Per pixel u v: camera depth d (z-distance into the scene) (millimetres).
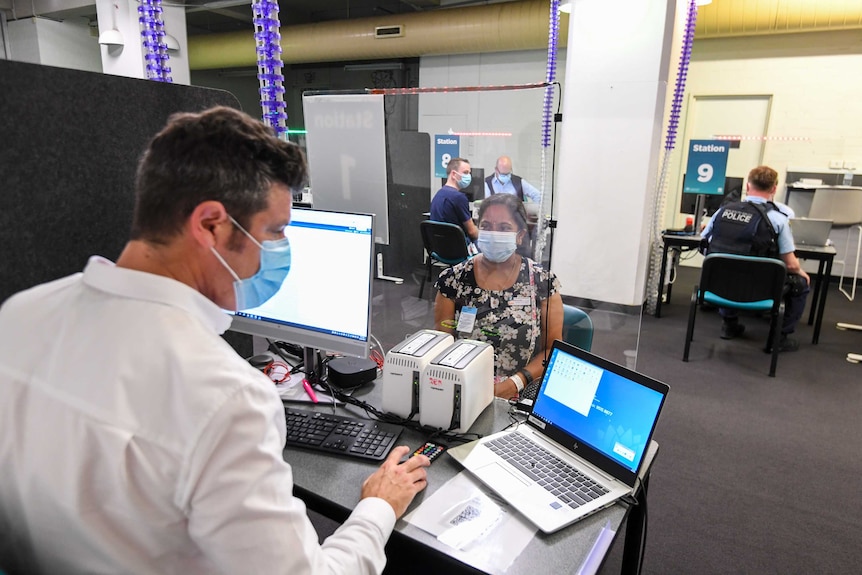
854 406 2754
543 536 905
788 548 1758
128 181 1185
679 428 2531
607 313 3281
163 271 633
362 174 1948
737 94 5391
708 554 1730
